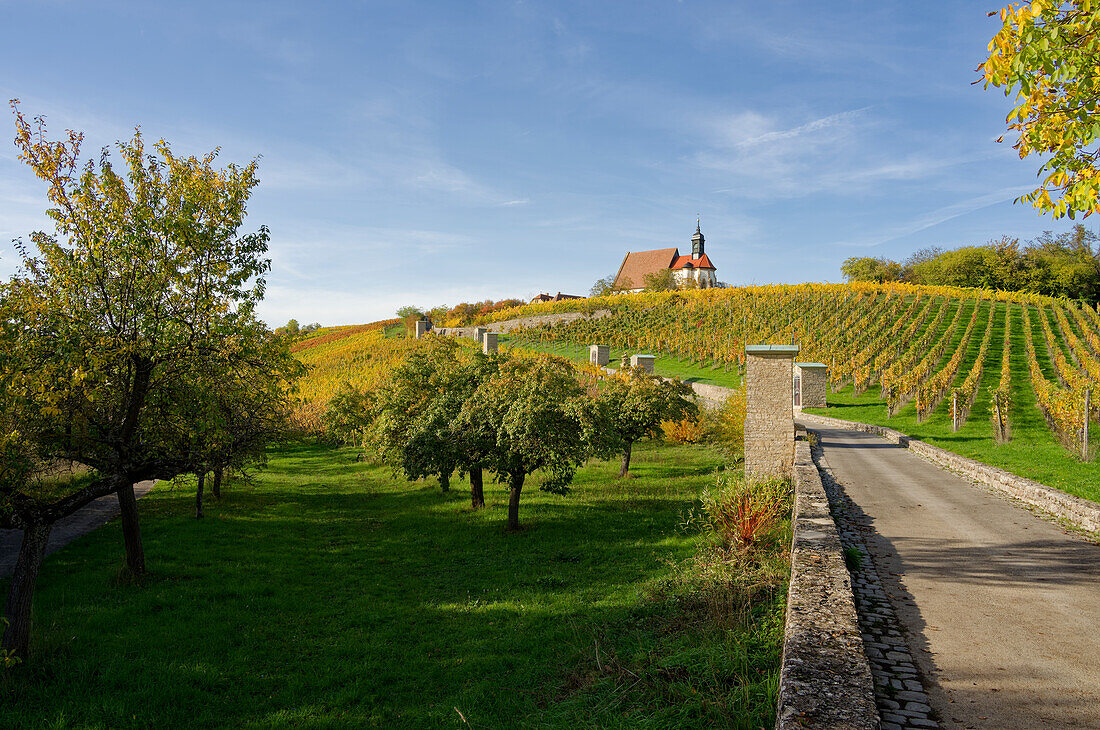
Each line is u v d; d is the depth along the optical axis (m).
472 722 6.29
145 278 9.70
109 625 9.27
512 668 7.64
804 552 7.00
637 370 22.83
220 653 8.54
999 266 78.12
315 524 16.84
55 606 9.97
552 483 15.91
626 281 106.88
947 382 30.61
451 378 17.91
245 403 11.94
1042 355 41.03
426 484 22.81
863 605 6.25
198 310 10.11
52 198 9.34
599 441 15.49
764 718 4.71
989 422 25.00
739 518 9.92
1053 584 6.76
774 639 5.96
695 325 58.81
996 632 5.49
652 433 22.62
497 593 10.67
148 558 12.77
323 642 8.91
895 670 4.80
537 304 81.81
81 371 8.59
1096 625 5.59
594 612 9.05
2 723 6.64
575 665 7.27
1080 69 5.27
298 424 36.16
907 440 20.61
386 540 15.02
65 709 6.88
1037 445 18.94
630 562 11.77
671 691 5.58
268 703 7.18
